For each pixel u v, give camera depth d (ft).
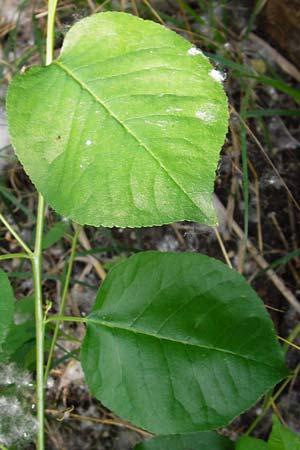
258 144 1.48
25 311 1.24
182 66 0.81
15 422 1.12
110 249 1.42
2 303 0.95
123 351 0.96
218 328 0.96
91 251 1.41
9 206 1.54
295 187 1.52
